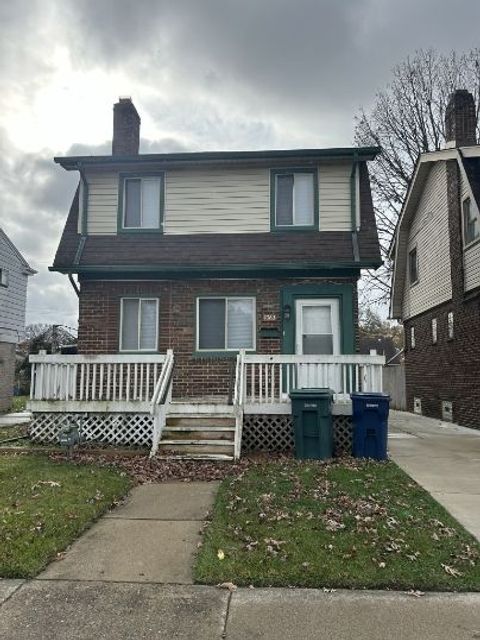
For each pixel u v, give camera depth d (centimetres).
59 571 398
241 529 478
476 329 1298
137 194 1202
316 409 821
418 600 350
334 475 690
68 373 928
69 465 747
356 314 1105
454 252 1438
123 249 1144
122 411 904
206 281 1130
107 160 1170
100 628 317
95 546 449
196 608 341
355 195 1154
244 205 1173
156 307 1134
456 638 306
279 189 1181
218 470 736
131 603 348
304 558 410
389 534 463
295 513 522
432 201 1641
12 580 381
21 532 460
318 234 1142
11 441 955
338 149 1144
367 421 832
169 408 916
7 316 1911
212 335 1120
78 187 1213
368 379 896
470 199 1288
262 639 306
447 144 1589
